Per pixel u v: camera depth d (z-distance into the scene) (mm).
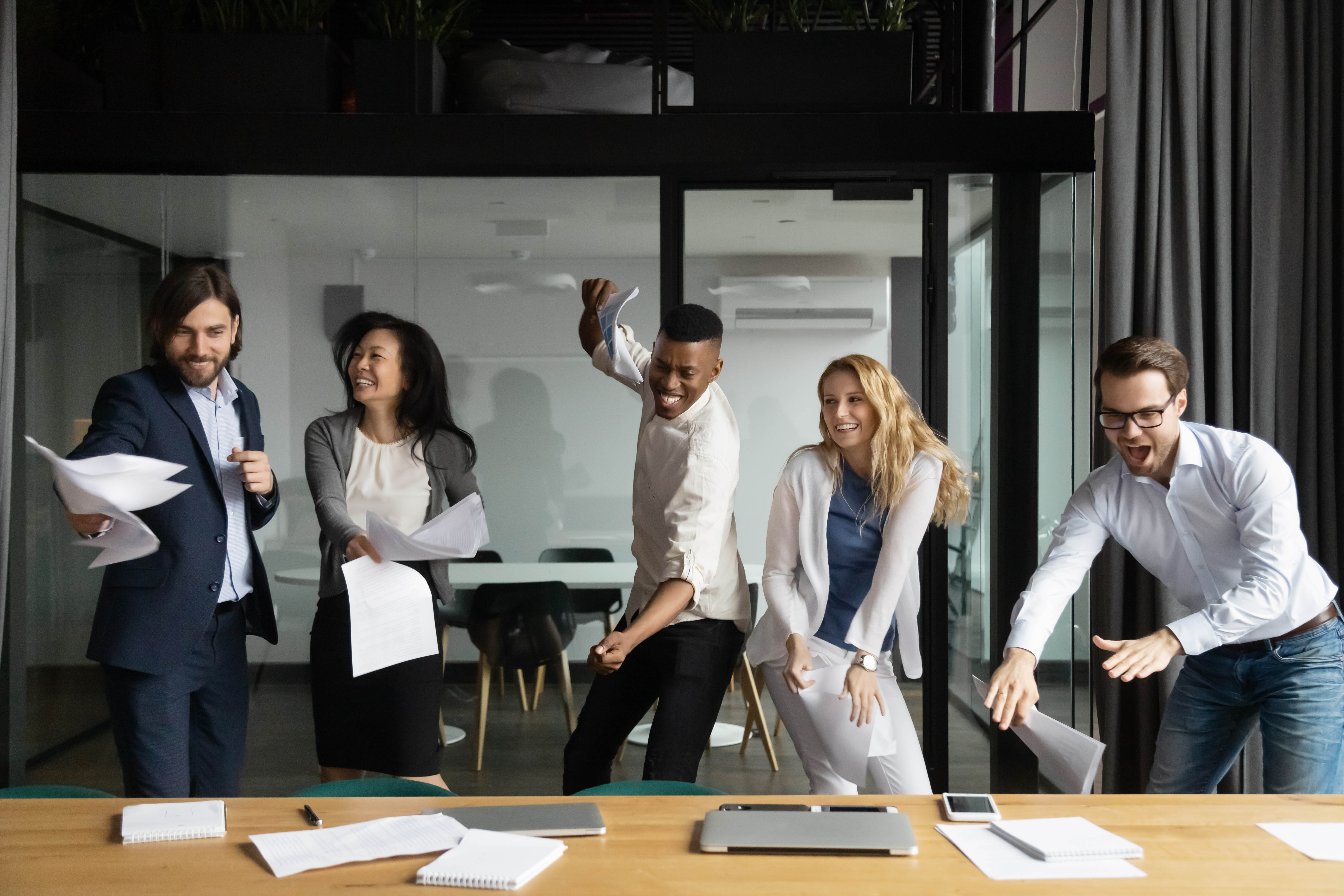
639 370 2898
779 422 3324
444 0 3480
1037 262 3291
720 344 2455
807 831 1562
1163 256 3209
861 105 3258
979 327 3311
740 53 3260
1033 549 3301
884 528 2545
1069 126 3240
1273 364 3209
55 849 1539
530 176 3270
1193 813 1674
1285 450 3217
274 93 3256
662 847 1544
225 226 3271
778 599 2561
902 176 3283
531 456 3297
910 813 1701
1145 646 2057
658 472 2525
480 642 3293
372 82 3277
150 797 2400
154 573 2465
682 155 3238
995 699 2096
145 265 3271
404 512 2855
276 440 3279
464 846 1517
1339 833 1572
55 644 3283
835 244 3307
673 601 2264
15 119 3002
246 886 1398
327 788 1944
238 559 2639
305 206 3273
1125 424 2262
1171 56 3234
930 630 3338
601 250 3279
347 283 3283
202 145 3225
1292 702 2270
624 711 2602
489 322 3291
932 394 3301
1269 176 3217
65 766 3268
